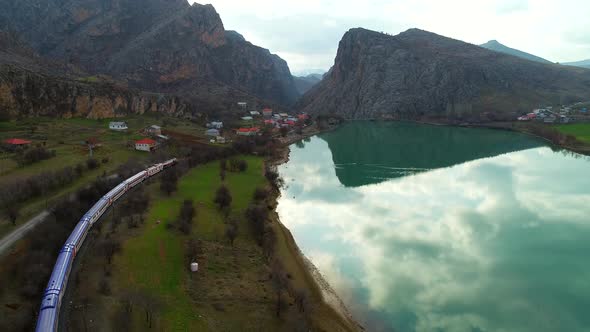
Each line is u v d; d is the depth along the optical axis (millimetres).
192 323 43469
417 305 54938
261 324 45250
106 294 45062
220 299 49000
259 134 185875
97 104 163250
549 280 62062
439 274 63656
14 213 61719
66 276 44812
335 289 58438
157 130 149250
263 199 93188
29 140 114438
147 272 52281
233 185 101500
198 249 60844
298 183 117625
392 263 67062
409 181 119750
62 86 156375
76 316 40312
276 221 82875
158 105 197375
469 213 91188
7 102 136000
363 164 146250
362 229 81750
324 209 93812
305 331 45250
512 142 190625
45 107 148250
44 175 81500
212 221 74062
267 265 60688
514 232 80000
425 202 99188
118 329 39812
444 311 53750
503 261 68062
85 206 68688
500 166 138500
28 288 43188
